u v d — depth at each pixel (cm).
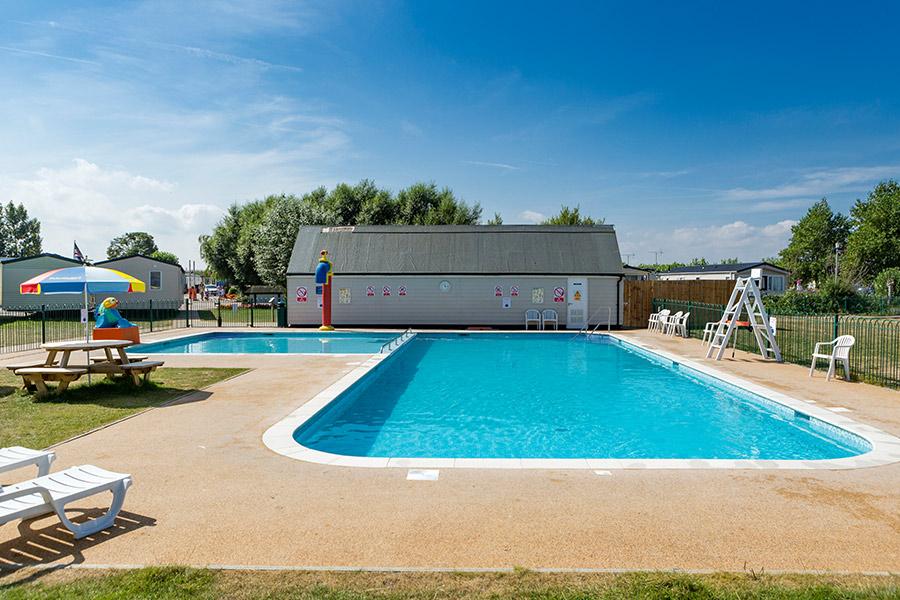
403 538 444
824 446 838
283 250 3888
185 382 1137
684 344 1916
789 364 1449
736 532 457
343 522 474
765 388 1098
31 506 416
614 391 1250
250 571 388
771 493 546
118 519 479
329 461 641
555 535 450
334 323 2586
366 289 2572
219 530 458
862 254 5838
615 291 2570
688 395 1210
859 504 519
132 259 3419
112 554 414
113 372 1037
